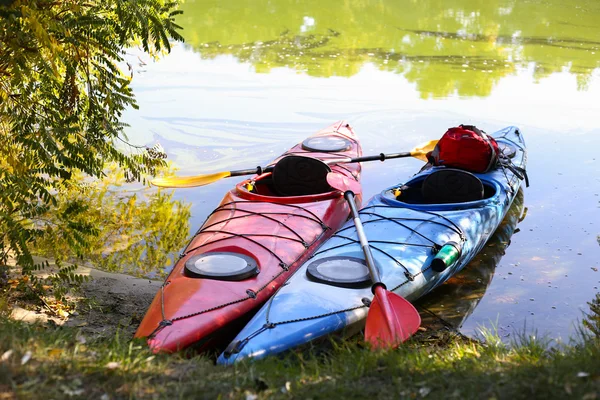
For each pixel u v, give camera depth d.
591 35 13.38
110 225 5.99
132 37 5.19
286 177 5.90
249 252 4.55
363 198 6.54
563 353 3.22
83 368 2.58
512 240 5.86
